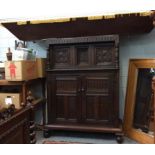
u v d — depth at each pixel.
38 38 3.50
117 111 3.06
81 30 3.17
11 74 2.96
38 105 3.51
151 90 3.01
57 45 3.20
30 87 3.58
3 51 3.85
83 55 3.16
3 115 1.73
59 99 3.24
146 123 3.06
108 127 3.09
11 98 3.17
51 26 3.09
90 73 3.10
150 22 2.88
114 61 3.03
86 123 3.17
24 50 3.18
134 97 3.24
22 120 1.95
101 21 2.89
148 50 3.43
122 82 3.54
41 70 3.40
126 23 2.93
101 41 3.02
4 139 1.65
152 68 3.03
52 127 3.25
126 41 3.49
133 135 3.19
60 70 3.17
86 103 3.15
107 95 3.07
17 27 3.16
